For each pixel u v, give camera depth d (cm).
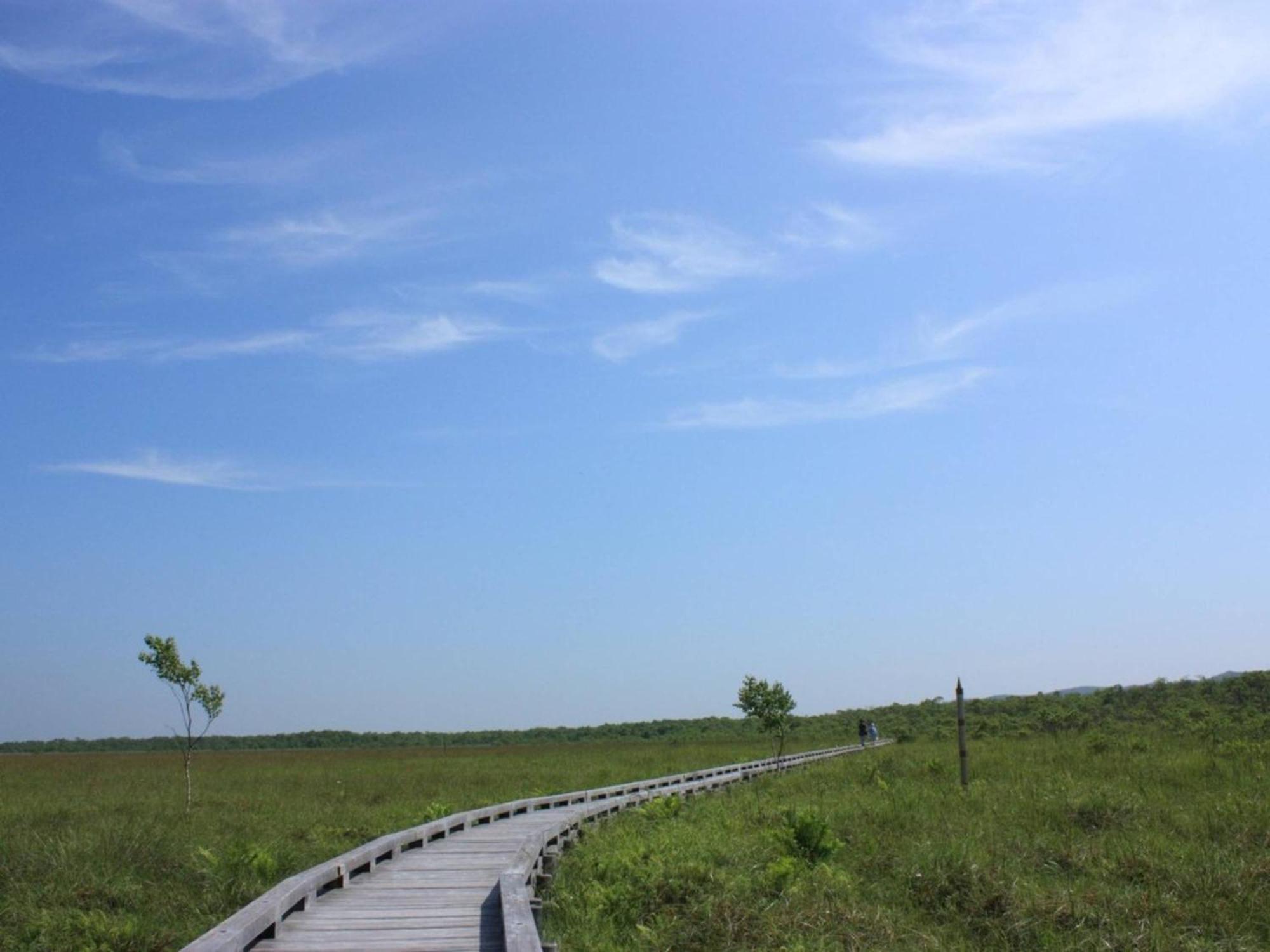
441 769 4647
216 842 1889
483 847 1745
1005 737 4756
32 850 1709
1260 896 1377
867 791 2623
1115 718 5425
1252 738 3588
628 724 11169
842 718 9875
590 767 4772
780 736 4112
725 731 9781
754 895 1369
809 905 1327
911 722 7962
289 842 1956
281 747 10112
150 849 1747
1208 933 1252
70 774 4450
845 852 1725
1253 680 5728
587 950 1165
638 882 1413
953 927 1311
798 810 1791
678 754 5941
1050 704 6731
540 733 10925
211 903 1429
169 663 2706
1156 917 1291
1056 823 1961
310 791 3319
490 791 3356
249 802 2856
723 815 2284
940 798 2328
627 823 2234
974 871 1482
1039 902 1358
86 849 1716
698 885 1382
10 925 1305
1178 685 6266
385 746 9638
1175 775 2622
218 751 9212
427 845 1764
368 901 1235
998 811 2094
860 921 1275
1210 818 1905
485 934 1052
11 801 2869
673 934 1210
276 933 1039
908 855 1619
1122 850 1642
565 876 1606
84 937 1239
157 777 4159
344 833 2141
